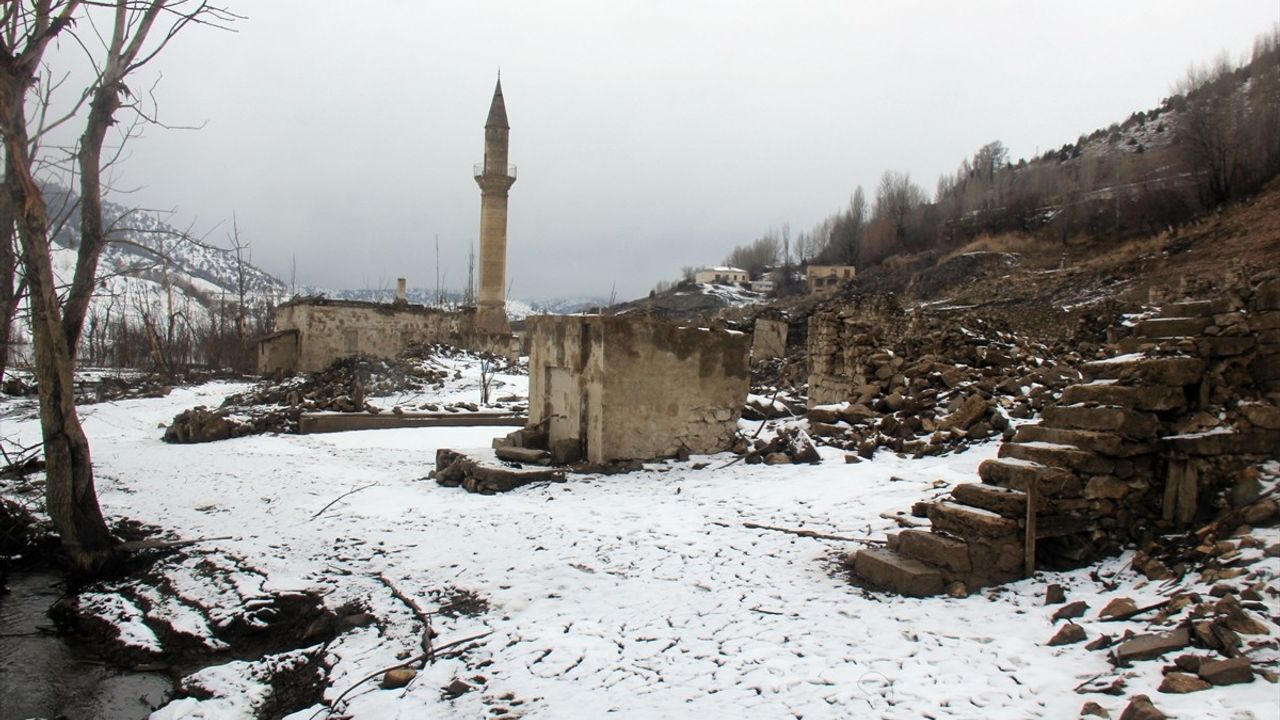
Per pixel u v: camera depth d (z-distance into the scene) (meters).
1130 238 51.53
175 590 9.38
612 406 12.83
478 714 5.62
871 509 9.40
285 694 6.75
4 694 7.36
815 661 5.77
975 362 14.38
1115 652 5.23
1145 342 7.95
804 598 7.00
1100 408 7.24
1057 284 45.59
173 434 21.16
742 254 126.94
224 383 38.97
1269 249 36.06
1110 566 6.86
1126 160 72.50
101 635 8.67
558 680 5.94
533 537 9.55
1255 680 4.56
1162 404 7.24
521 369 37.12
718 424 13.70
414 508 11.59
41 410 9.97
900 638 6.02
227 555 10.14
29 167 9.02
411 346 37.47
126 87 9.78
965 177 94.50
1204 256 39.25
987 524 6.82
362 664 6.77
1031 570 6.90
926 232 80.62
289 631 8.09
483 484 12.56
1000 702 4.95
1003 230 65.75
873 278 70.81
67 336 10.01
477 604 7.64
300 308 40.03
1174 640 5.09
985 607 6.45
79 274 9.97
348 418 22.41
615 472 12.72
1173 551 6.67
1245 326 7.37
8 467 10.78
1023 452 7.55
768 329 32.00
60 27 8.35
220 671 7.29
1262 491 6.69
